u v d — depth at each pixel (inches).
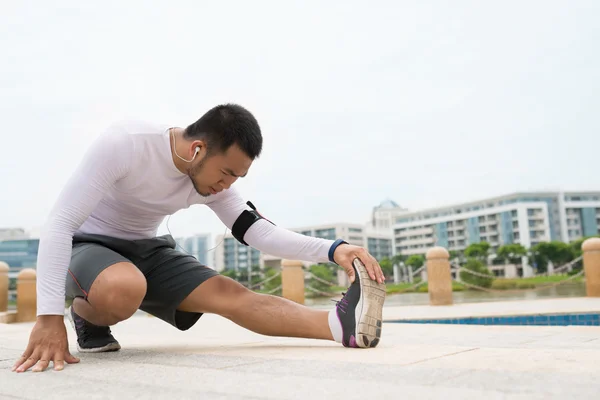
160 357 74.7
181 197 82.3
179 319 86.5
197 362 67.2
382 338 122.5
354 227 3425.2
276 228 90.0
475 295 531.5
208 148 73.9
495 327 139.6
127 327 209.8
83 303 82.4
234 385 50.2
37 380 56.7
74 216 72.6
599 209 3238.2
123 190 79.5
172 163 77.2
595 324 206.7
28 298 310.8
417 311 258.2
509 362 58.0
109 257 78.2
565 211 3203.7
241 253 2760.8
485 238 3248.0
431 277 304.8
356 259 80.7
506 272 2417.6
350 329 78.0
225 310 82.9
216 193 80.2
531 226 3090.6
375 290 79.7
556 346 95.0
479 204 3316.9
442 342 109.7
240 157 73.7
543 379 47.4
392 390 45.0
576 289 593.9
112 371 61.6
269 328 82.5
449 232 3410.4
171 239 92.0
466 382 47.4
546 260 2337.6
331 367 59.0
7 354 82.2
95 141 75.4
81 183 72.8
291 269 353.7
